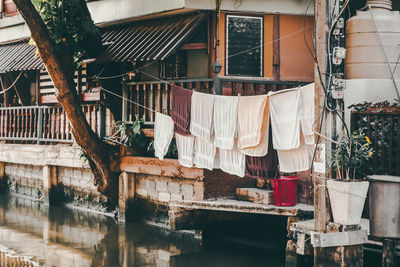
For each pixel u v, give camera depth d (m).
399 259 8.80
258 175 10.74
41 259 10.80
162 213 13.57
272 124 10.07
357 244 8.18
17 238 12.64
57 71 13.23
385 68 10.81
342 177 8.27
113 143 15.11
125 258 10.95
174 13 13.75
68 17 13.50
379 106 9.32
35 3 13.47
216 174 12.13
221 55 13.15
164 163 13.07
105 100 14.96
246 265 10.49
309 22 13.64
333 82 8.45
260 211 10.48
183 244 12.13
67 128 16.56
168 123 12.63
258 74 13.42
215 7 13.03
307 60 13.61
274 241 11.72
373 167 9.27
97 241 12.36
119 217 14.45
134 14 14.50
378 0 11.17
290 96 9.73
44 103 17.09
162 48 12.62
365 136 8.96
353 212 8.12
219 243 12.34
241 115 10.72
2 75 19.23
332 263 8.18
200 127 11.56
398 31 10.88
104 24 15.66
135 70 14.74
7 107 19.17
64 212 15.93
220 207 11.07
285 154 10.09
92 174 15.97
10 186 19.70
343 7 8.28
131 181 14.26
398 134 8.99
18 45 18.84
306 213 9.97
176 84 13.27
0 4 20.03
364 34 10.87
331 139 8.35
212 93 12.45
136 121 13.76
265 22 13.42
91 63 14.31
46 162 17.11
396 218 7.97
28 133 18.31
